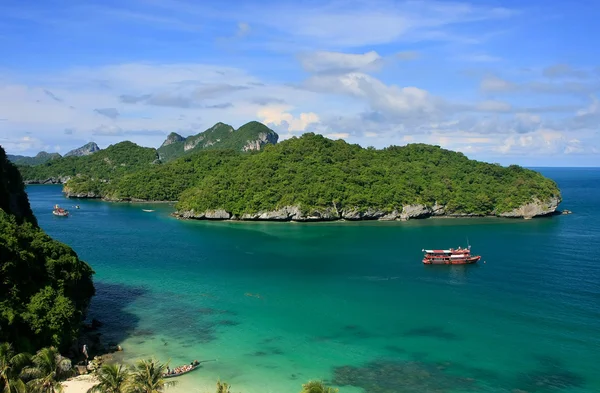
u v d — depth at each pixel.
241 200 194.88
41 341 55.97
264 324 72.50
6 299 55.19
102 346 63.62
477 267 108.12
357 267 109.19
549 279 96.44
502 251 125.44
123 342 65.31
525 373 56.53
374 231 164.12
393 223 185.38
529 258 116.31
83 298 71.25
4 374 39.31
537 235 151.38
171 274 102.19
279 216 189.00
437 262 111.44
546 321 72.94
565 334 67.88
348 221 191.12
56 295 61.41
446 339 66.62
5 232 60.31
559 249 127.12
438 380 54.97
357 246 135.25
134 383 38.84
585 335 67.44
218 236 153.38
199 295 87.00
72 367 54.81
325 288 91.69
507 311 77.69
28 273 59.94
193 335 68.06
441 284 94.19
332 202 191.50
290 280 97.62
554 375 56.03
